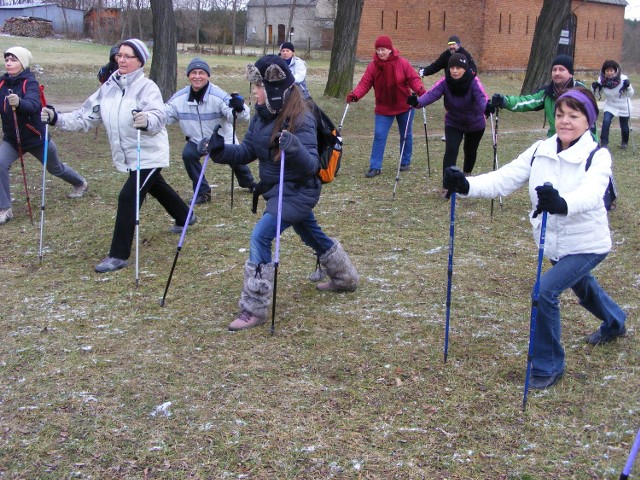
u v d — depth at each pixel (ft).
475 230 23.63
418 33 113.91
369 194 28.76
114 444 11.23
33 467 10.66
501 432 11.57
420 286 18.26
